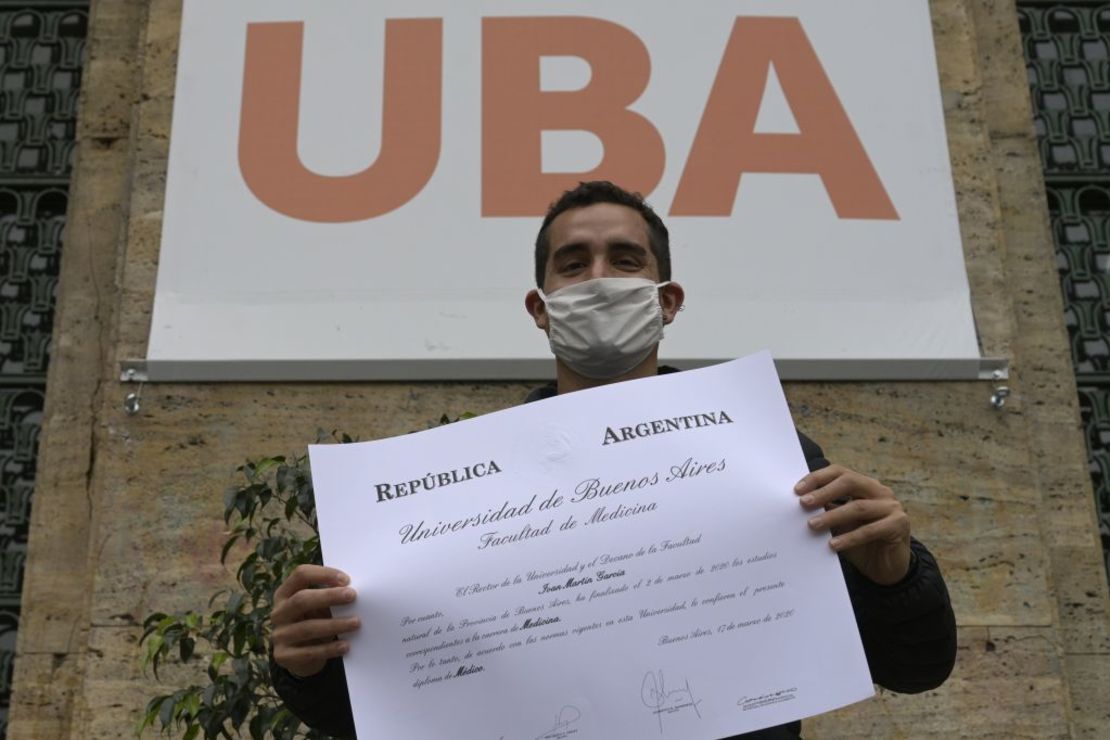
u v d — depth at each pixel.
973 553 4.37
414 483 2.08
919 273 4.64
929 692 4.18
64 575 4.46
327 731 2.27
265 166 4.75
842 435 4.50
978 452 4.49
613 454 2.09
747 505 2.05
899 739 4.12
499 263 4.62
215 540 4.34
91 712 4.11
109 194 5.03
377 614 2.00
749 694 1.95
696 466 2.08
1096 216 5.30
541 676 1.96
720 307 4.55
